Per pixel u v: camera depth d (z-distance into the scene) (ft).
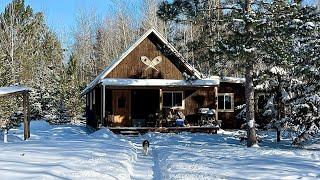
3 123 103.19
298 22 53.16
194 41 63.10
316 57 58.70
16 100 108.37
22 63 154.10
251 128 62.64
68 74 159.43
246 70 60.95
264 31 53.88
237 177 32.58
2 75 107.04
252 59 55.26
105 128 87.20
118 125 96.32
